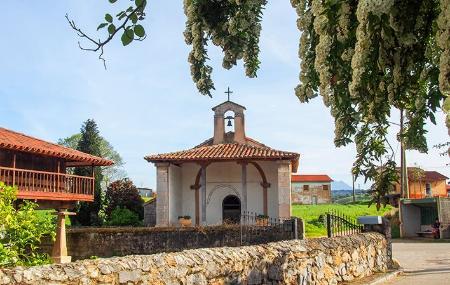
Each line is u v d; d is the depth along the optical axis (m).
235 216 29.41
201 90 5.87
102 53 4.37
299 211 42.38
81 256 21.83
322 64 4.38
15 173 19.91
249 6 5.54
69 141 62.66
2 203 9.00
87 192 23.70
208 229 21.05
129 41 4.36
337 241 11.26
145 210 31.34
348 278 11.30
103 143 62.00
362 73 4.04
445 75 3.50
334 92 4.52
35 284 4.64
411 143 4.75
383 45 4.00
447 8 3.51
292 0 4.99
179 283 6.26
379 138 5.50
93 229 21.91
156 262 6.07
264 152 27.19
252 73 5.86
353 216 39.25
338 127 4.89
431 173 60.97
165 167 26.91
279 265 8.41
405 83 4.39
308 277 9.38
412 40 3.97
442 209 30.48
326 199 69.56
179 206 29.45
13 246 9.09
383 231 14.28
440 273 13.52
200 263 6.67
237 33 5.68
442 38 3.53
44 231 10.32
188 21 5.87
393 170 5.54
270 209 28.97
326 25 4.30
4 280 4.45
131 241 21.53
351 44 4.29
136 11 4.31
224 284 7.00
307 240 10.26
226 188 29.56
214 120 31.22
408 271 14.21
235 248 7.78
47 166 22.03
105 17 4.31
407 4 3.88
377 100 4.36
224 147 29.36
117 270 5.52
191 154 27.59
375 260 13.25
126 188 33.81
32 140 22.45
